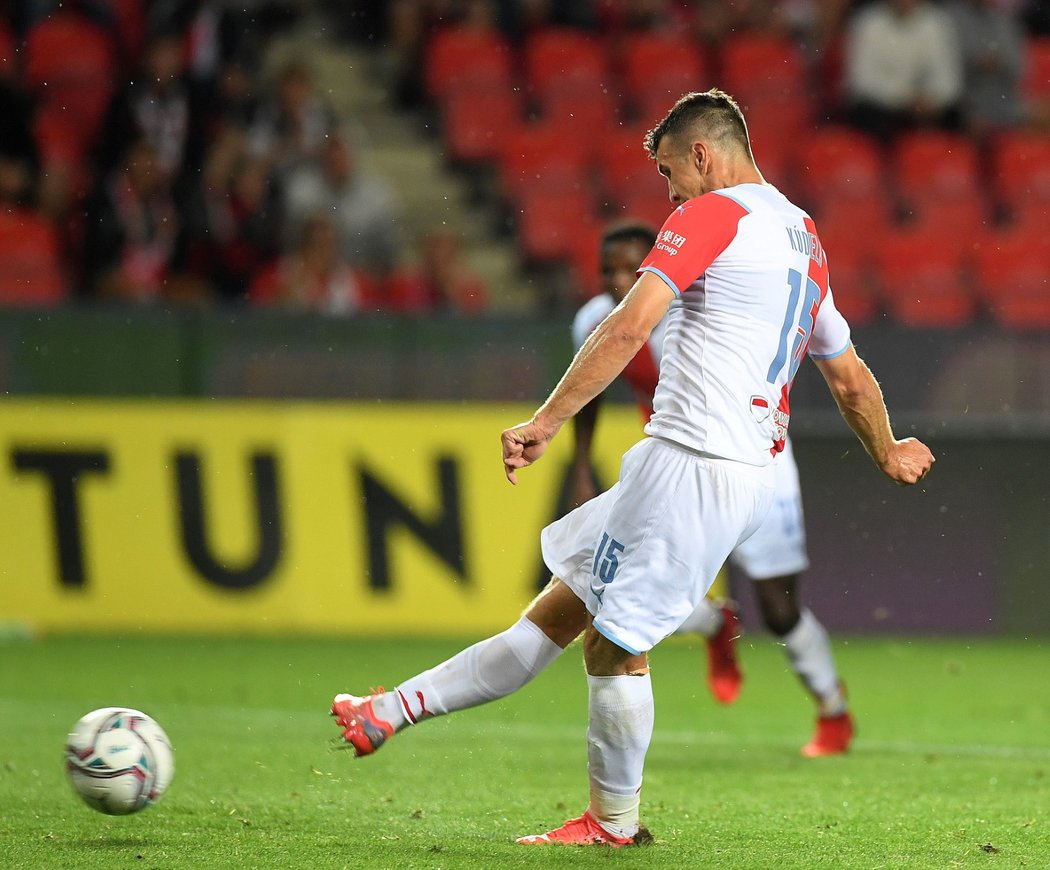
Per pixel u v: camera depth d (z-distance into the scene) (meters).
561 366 40.72
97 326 38.88
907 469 16.69
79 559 38.53
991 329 41.81
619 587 14.58
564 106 55.69
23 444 38.28
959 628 41.88
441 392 40.38
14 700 28.19
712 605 24.77
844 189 53.97
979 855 14.96
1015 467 42.19
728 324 14.52
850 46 55.78
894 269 52.12
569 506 40.75
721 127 15.15
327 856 14.41
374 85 57.59
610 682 14.90
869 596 41.69
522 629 15.61
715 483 14.45
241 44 49.16
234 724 25.41
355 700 15.77
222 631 39.03
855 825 16.83
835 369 15.91
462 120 55.19
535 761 22.00
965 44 56.38
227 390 39.56
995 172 55.59
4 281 44.56
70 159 48.94
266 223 45.75
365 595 39.66
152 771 15.58
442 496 40.16
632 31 57.59
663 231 14.52
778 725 27.03
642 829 15.44
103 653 35.31
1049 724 27.31
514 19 56.66
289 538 39.53
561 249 52.69
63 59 50.28
